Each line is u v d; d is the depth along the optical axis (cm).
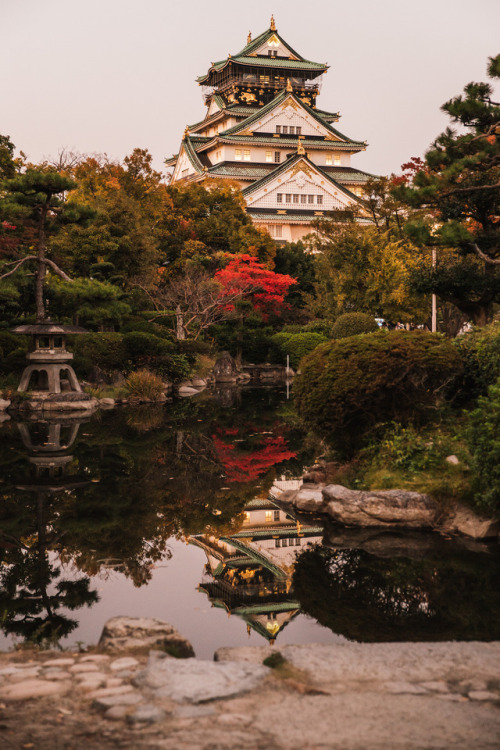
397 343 1229
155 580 868
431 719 427
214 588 837
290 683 480
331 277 4731
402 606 766
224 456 1748
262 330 4847
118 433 2109
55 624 724
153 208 5562
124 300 3869
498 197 1794
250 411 2739
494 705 446
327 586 833
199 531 1086
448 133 1712
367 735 407
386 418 1305
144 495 1322
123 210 4000
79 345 3225
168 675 495
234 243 5569
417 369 1210
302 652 545
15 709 456
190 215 5709
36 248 3472
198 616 749
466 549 965
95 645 626
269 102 8425
